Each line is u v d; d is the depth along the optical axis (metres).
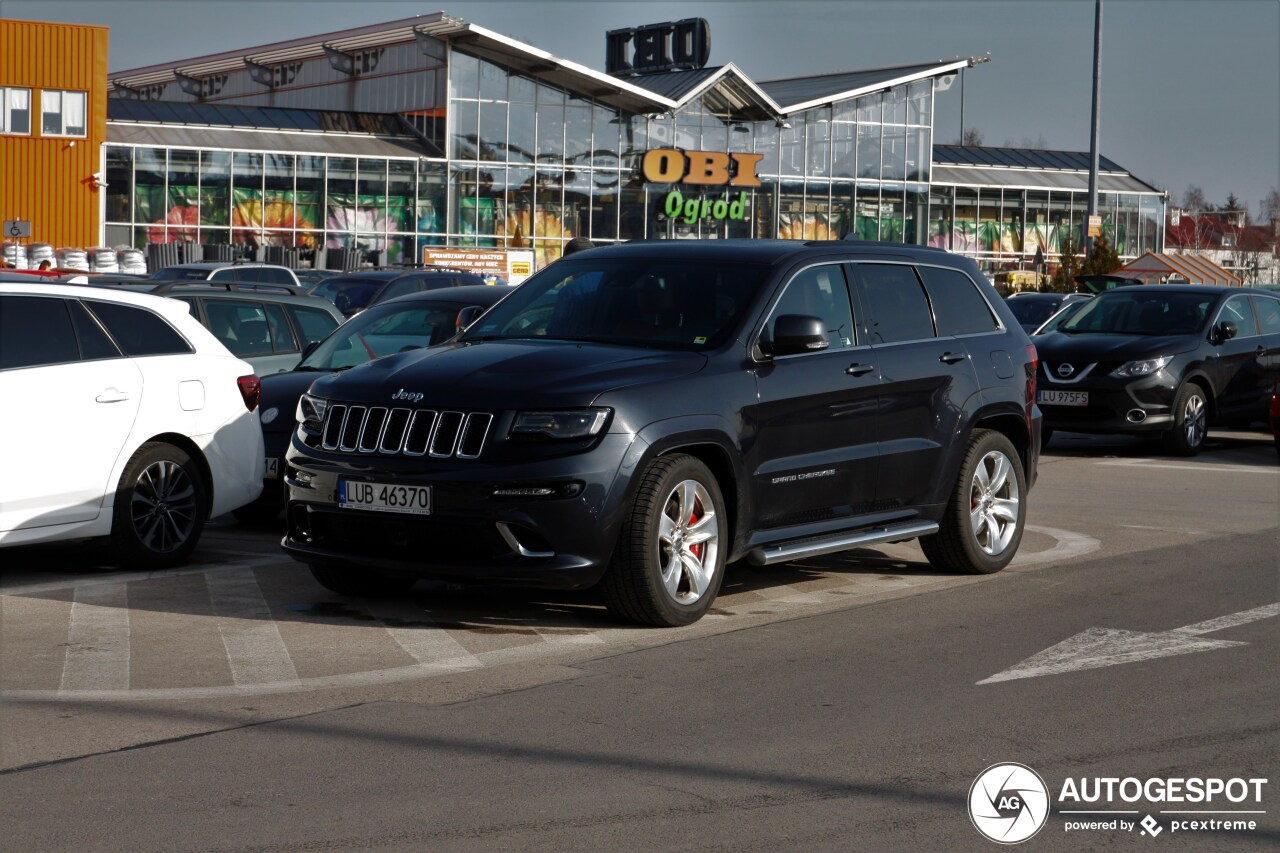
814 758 5.03
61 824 4.34
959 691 5.92
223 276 25.95
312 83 63.00
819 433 7.61
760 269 7.67
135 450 8.44
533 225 51.78
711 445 7.07
